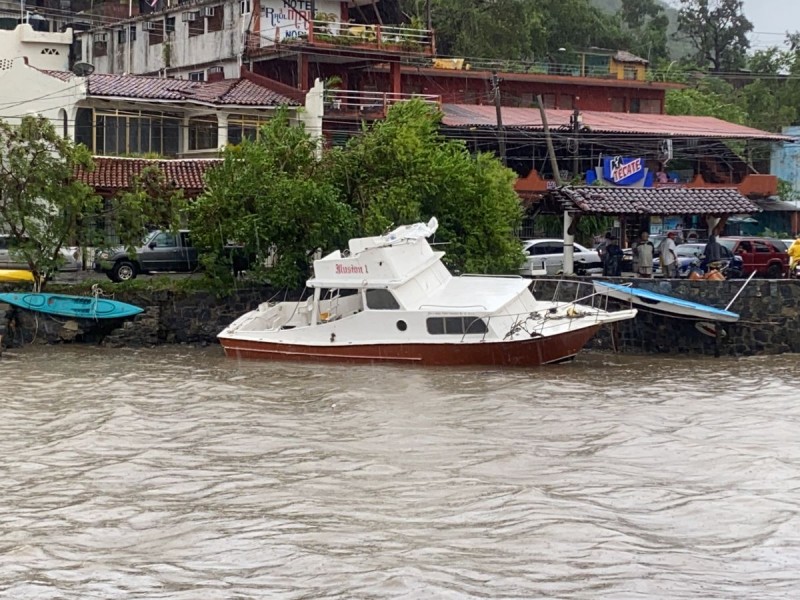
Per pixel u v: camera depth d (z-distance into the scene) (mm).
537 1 73062
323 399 24750
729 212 36969
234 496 16828
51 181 34375
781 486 17219
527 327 29250
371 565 13609
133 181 36594
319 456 19297
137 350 33938
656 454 19422
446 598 12508
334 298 31406
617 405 24203
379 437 20875
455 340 29219
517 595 12625
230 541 14664
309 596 12672
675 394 25844
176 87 46406
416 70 55375
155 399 24891
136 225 35062
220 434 21125
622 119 56719
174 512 16047
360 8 54062
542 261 40812
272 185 34969
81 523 15594
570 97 60688
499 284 30922
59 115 43562
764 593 12766
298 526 15227
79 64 48312
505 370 28953
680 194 37281
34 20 60125
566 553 14055
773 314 34344
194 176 41531
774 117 73688
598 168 50031
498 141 49062
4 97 44062
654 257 41594
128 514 15992
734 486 17266
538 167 54000
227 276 35688
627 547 14266
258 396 25188
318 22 49031
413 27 51875
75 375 28422
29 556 14188
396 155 35906
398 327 29562
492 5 66188
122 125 44344
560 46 72562
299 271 35406
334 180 36375
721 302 34125
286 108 38281
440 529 15039
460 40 65062
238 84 47781
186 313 35438
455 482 17438
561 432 21297
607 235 39812
